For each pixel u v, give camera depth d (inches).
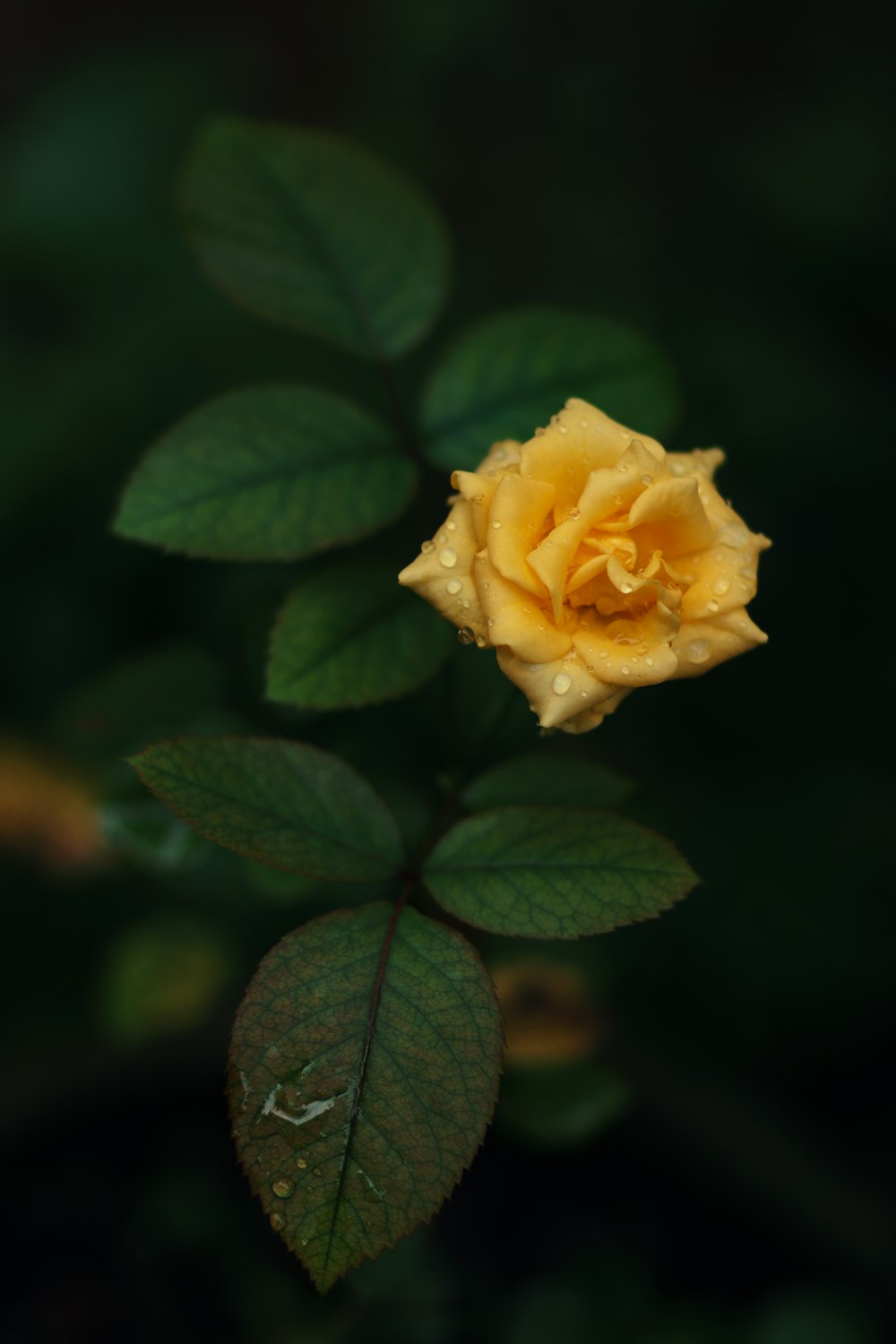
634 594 15.6
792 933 26.0
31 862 27.9
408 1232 14.5
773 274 30.7
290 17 42.2
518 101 34.3
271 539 16.5
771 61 34.2
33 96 40.8
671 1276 22.5
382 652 16.5
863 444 28.5
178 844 19.0
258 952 25.6
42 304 34.8
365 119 35.2
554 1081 19.2
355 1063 14.8
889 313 30.1
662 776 27.5
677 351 29.7
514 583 15.3
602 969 25.2
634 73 33.9
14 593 30.7
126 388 31.9
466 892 15.5
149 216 36.0
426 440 17.3
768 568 28.3
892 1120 26.1
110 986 24.0
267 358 31.6
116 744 19.5
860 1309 21.1
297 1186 14.6
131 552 30.6
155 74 39.3
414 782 20.5
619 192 32.6
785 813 27.0
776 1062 26.4
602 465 15.7
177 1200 22.8
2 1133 21.7
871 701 27.8
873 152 31.3
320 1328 21.6
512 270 32.4
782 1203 21.7
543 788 17.0
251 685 19.3
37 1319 21.7
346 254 17.6
